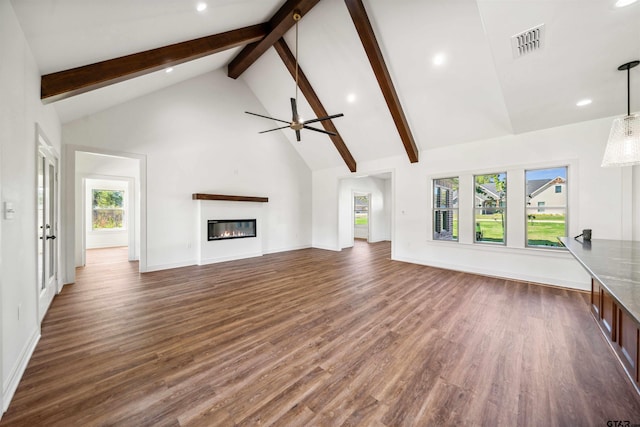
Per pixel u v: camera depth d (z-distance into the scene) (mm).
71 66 2670
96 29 2340
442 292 3686
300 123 3889
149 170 4750
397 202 5957
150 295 3520
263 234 6680
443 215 5395
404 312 2967
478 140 4688
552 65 2465
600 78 2625
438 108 4539
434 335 2430
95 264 5426
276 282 4164
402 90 4547
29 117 2176
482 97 4012
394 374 1859
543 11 1871
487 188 4738
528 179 4258
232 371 1891
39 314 2391
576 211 3752
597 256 2020
